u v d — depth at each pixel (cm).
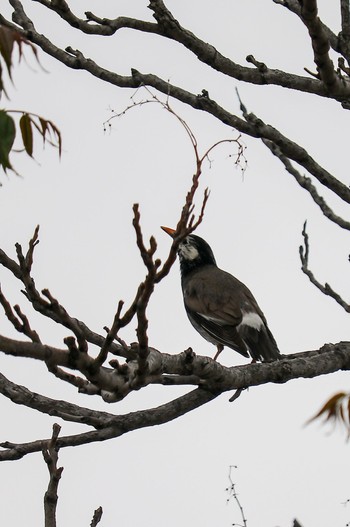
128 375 814
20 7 1212
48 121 653
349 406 604
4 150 618
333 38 1215
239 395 1224
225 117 1211
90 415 1148
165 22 1142
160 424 1163
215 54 1159
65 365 745
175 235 731
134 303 750
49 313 838
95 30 1145
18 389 1115
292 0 1223
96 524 964
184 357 977
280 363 1179
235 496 1086
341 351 1243
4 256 1088
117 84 1194
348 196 1288
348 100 1174
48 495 892
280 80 1180
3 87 604
